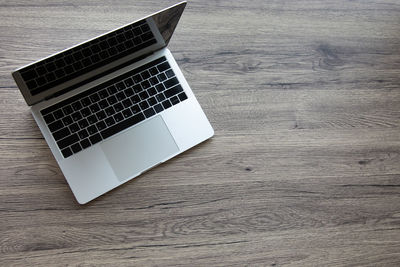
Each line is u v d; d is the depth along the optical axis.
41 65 0.90
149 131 1.08
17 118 1.06
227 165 1.12
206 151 1.12
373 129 1.20
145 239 1.06
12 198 1.03
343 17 1.25
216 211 1.10
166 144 1.08
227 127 1.14
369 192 1.17
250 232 1.10
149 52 1.10
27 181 1.04
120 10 1.15
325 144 1.17
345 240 1.14
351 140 1.18
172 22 0.98
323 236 1.13
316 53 1.22
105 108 1.06
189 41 1.16
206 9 1.18
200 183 1.10
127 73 1.08
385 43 1.26
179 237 1.07
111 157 1.05
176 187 1.09
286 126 1.16
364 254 1.14
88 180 1.03
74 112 1.04
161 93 1.09
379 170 1.18
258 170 1.13
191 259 1.07
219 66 1.17
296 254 1.11
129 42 0.99
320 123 1.18
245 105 1.16
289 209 1.13
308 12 1.24
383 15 1.27
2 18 1.09
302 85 1.19
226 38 1.18
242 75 1.17
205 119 1.11
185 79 1.12
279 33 1.21
